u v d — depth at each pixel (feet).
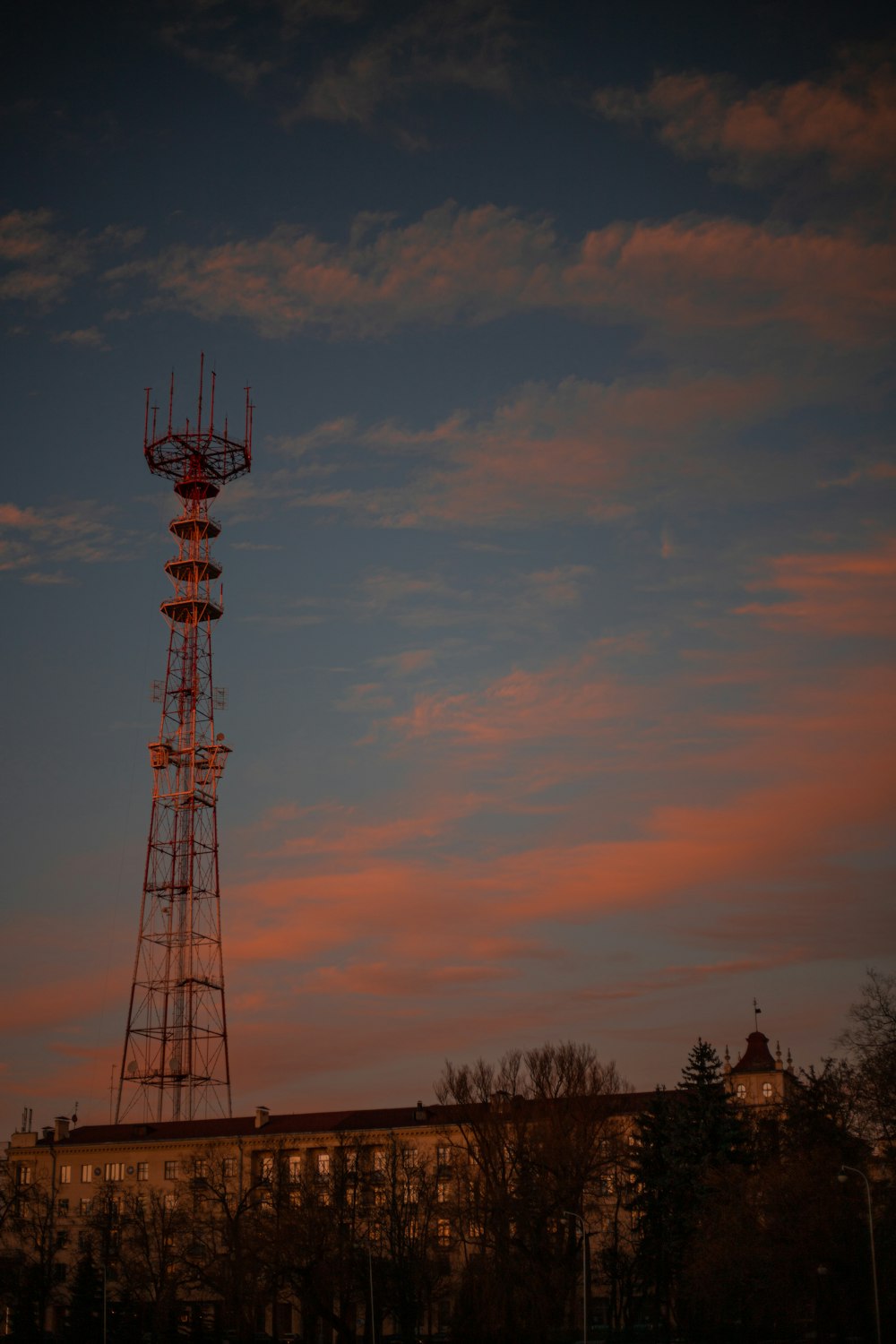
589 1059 396.78
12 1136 561.43
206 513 570.05
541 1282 353.31
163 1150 531.50
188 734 557.33
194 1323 410.11
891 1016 335.06
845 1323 313.12
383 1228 414.62
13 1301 444.96
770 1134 406.82
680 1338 377.91
